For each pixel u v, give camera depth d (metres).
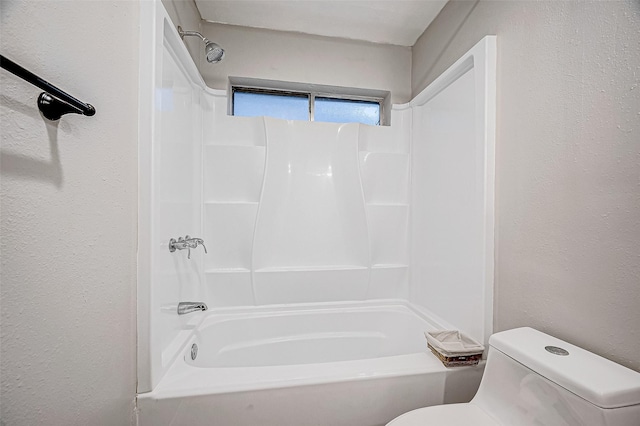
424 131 1.99
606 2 0.83
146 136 1.03
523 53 1.15
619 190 0.79
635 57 0.76
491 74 1.30
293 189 2.07
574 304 0.92
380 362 1.26
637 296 0.75
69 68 0.69
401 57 2.26
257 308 1.96
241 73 2.05
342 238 2.13
